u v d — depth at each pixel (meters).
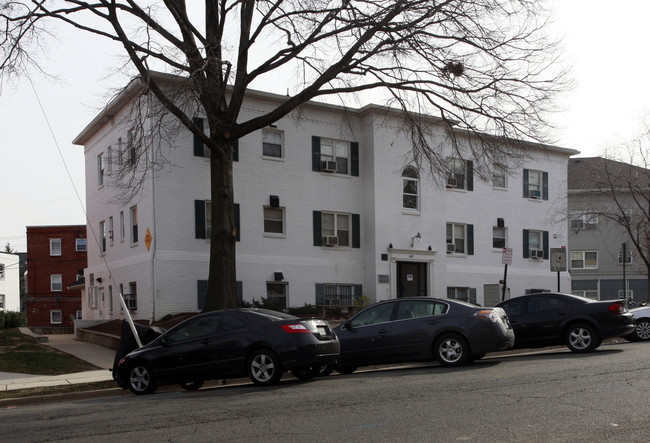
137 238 24.55
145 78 17.38
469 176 29.72
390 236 27.72
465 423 7.11
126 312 13.16
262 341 11.21
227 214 19.19
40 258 46.22
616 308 15.11
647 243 31.81
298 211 26.34
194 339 11.71
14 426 8.36
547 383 9.78
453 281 29.67
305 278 26.19
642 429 6.61
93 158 29.72
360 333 13.41
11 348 19.94
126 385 12.11
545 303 15.79
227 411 8.55
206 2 19.41
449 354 12.81
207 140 18.52
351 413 7.97
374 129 27.69
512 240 32.03
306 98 19.17
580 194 41.50
